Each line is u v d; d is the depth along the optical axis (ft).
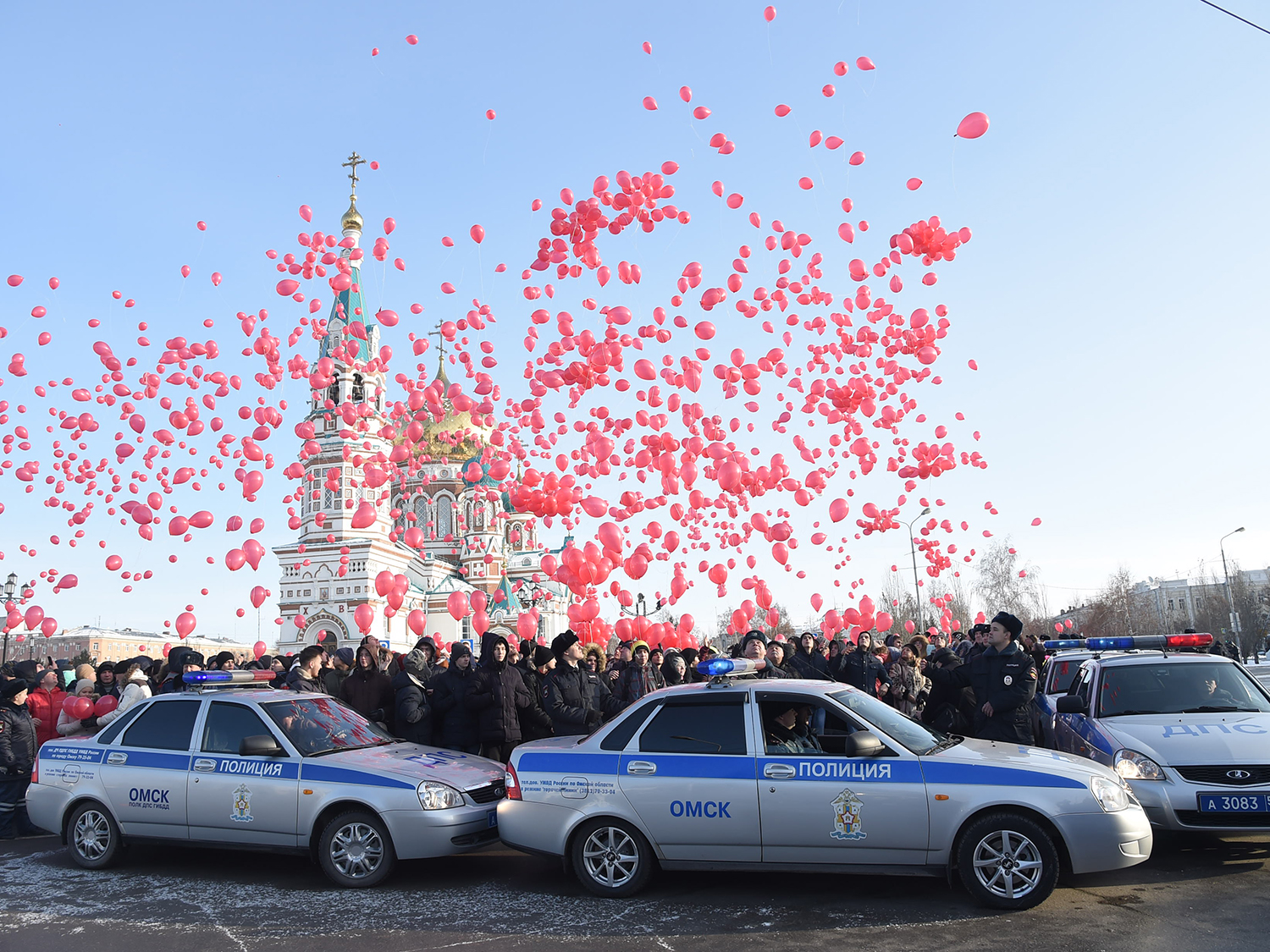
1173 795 23.82
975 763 21.81
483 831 25.86
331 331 192.85
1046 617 232.32
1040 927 19.69
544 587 225.76
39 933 21.56
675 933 20.34
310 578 199.62
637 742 23.90
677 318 49.24
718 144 38.81
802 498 52.16
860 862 21.86
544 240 43.55
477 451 245.45
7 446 58.59
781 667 38.96
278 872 26.94
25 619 47.96
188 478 62.13
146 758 27.81
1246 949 17.95
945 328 48.16
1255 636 248.32
